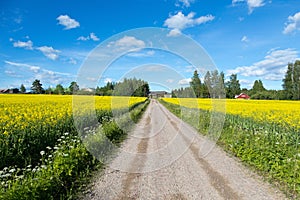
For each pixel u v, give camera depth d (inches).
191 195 197.0
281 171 229.5
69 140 311.4
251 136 375.2
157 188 211.8
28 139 281.6
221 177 238.7
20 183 174.2
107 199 189.8
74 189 205.8
